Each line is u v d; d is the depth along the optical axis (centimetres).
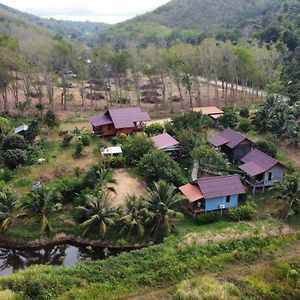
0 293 3241
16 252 4275
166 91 10094
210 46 8881
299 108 7050
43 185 5016
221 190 4594
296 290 3441
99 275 3600
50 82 8506
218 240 4128
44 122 7081
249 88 9794
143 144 5659
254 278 3572
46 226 4331
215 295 3259
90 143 6425
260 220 4488
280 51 10056
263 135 6688
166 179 4909
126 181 5231
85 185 4794
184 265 3725
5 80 7844
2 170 5362
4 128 6303
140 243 4234
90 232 4350
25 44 8906
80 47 11056
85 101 9181
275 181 4900
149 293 3438
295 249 4041
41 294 3319
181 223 4466
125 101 9150
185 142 5778
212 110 7606
